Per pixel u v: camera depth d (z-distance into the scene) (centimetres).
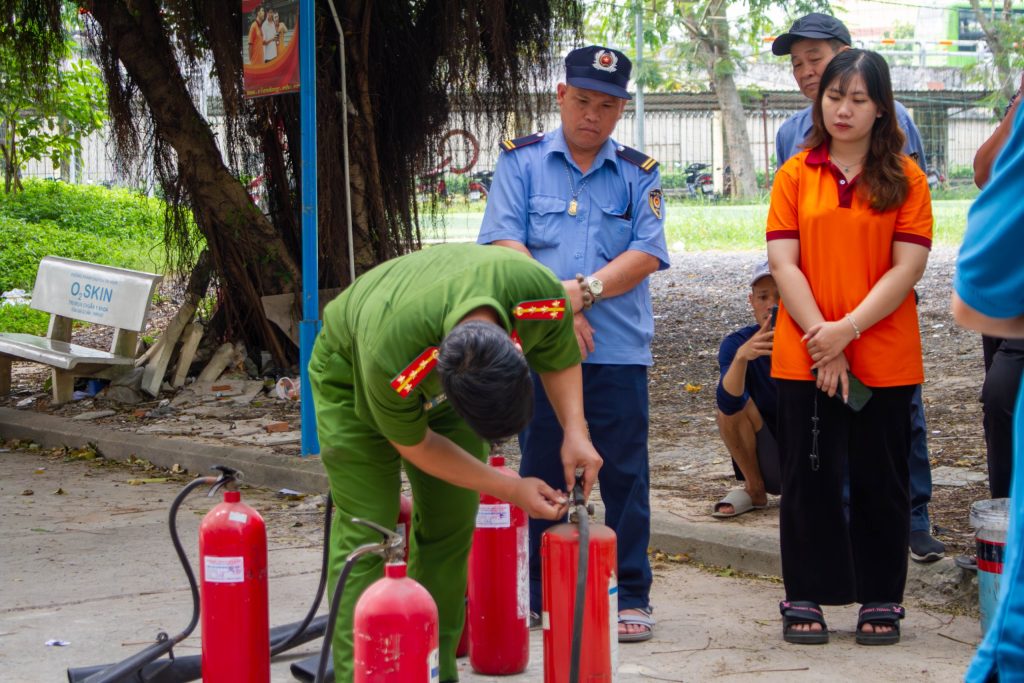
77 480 752
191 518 648
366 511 354
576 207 452
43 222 1983
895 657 419
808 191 429
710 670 407
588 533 326
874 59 421
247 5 788
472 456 349
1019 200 201
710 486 660
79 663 428
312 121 741
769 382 566
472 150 1108
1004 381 460
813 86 551
